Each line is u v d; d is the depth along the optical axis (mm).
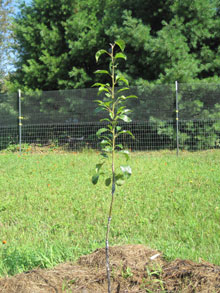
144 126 11117
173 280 2381
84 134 11695
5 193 6227
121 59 11922
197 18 11375
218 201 5195
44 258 3076
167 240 3619
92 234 3949
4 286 2432
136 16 12250
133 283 2414
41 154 11336
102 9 13859
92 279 2496
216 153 10172
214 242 3561
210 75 11992
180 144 10859
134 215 4629
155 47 10688
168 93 10648
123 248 2914
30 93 11852
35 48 13797
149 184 6430
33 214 4922
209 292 2156
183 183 6480
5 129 12086
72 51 12406
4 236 4004
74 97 11508
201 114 10672
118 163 8969
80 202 5379
